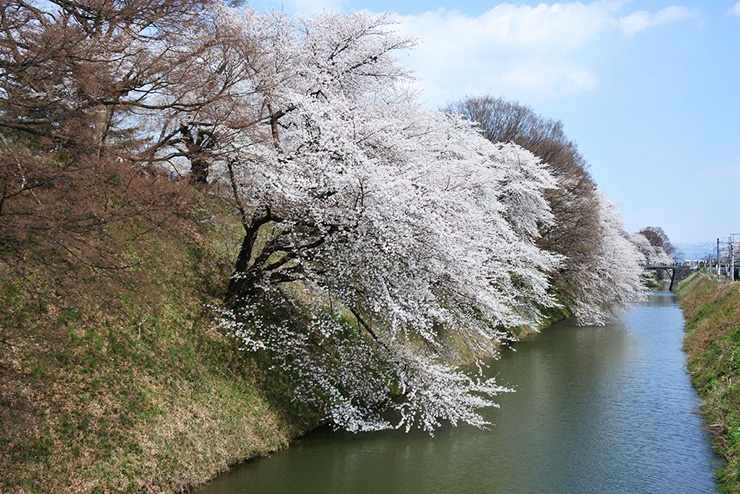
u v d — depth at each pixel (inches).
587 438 543.5
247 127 526.9
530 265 1058.7
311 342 589.9
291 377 556.7
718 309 1122.7
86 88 352.8
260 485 416.8
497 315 577.9
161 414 414.0
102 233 401.1
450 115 1076.5
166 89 487.2
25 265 340.2
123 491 350.0
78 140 348.8
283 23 644.7
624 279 1680.6
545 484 437.1
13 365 364.8
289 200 518.6
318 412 560.1
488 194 896.9
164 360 458.0
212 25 514.6
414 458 488.1
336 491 415.8
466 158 926.4
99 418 377.1
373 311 548.4
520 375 828.0
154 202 433.1
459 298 563.8
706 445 523.2
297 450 490.6
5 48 321.4
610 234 1765.5
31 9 342.3
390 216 484.4
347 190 497.7
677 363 914.7
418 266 516.4
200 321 521.3
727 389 618.2
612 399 687.7
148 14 413.7
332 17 633.6
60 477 331.0
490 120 1574.8
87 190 348.5
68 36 336.5
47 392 366.3
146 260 516.1
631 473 459.2
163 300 506.3
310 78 613.0
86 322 432.5
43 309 413.1
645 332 1306.6
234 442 446.3
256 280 567.5
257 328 557.3
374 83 659.4
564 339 1195.3
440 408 538.0
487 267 630.5
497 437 546.3
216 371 492.4
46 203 329.1
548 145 1558.8
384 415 600.7
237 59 552.1
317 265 556.1
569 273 1438.2
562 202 1460.4
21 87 338.3
